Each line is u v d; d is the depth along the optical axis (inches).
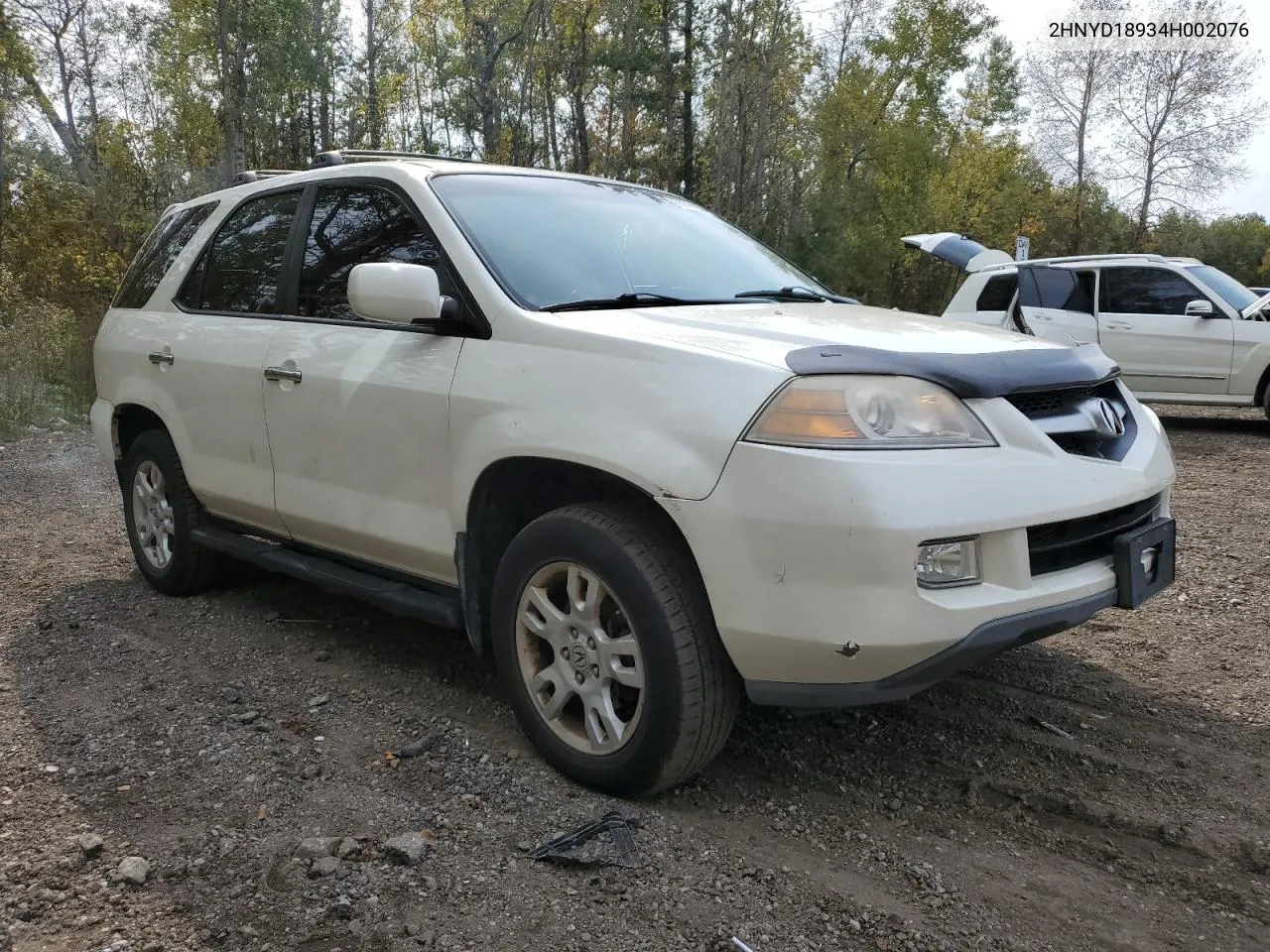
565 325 114.3
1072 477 104.0
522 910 90.0
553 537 111.2
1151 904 92.8
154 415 184.4
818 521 92.4
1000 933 88.0
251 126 1230.9
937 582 95.7
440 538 126.0
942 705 137.2
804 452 93.5
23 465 327.6
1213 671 149.3
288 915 89.1
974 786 114.0
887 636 92.8
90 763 119.5
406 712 133.9
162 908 90.4
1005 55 1659.7
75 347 472.7
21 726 130.5
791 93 1362.0
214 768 117.9
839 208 1242.0
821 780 116.3
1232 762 120.9
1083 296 454.6
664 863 97.8
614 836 101.7
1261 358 415.8
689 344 105.1
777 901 92.0
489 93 1450.5
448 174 140.5
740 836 103.7
